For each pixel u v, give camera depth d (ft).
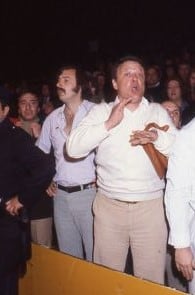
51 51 62.49
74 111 14.87
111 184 12.81
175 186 11.07
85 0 61.62
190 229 11.37
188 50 54.49
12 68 62.18
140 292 11.03
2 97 12.74
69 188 14.90
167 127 12.71
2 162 12.73
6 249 12.75
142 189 12.64
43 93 31.73
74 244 15.37
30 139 12.97
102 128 12.42
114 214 12.90
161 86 25.84
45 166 12.83
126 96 12.52
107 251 13.06
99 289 11.98
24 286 14.25
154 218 12.78
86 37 61.82
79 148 12.71
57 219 15.31
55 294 13.26
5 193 12.77
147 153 12.51
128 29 60.34
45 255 13.47
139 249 12.96
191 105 17.85
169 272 14.12
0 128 12.84
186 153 10.95
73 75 14.80
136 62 12.60
